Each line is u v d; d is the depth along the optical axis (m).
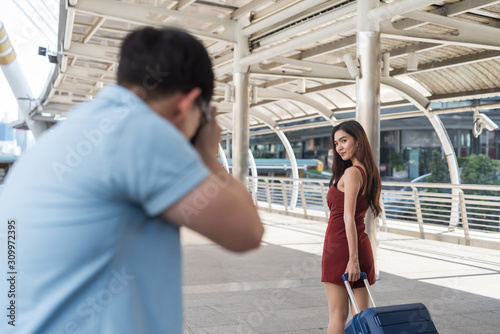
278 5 9.29
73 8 8.51
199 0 9.44
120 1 8.88
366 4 6.52
